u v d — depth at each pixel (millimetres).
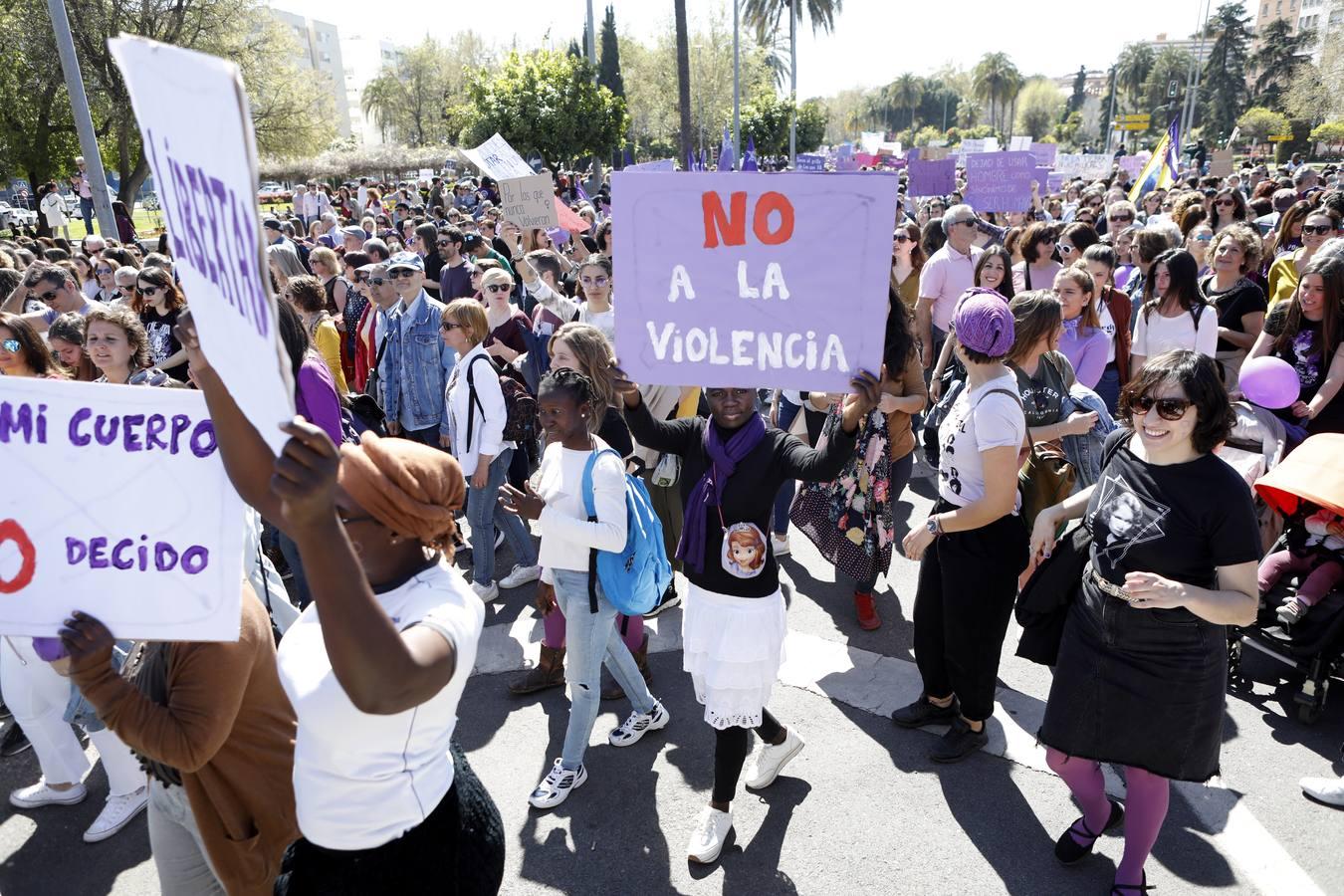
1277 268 6605
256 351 1149
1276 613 3859
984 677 3465
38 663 3279
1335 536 3814
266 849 2191
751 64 51656
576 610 3275
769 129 44469
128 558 1930
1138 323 5488
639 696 3734
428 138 71750
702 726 3893
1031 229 6602
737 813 3328
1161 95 93750
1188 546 2539
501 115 25172
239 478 1767
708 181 2316
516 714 4035
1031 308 3768
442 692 1718
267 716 2129
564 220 9500
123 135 27172
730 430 2898
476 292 7906
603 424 4297
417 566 1766
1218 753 2729
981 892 2934
